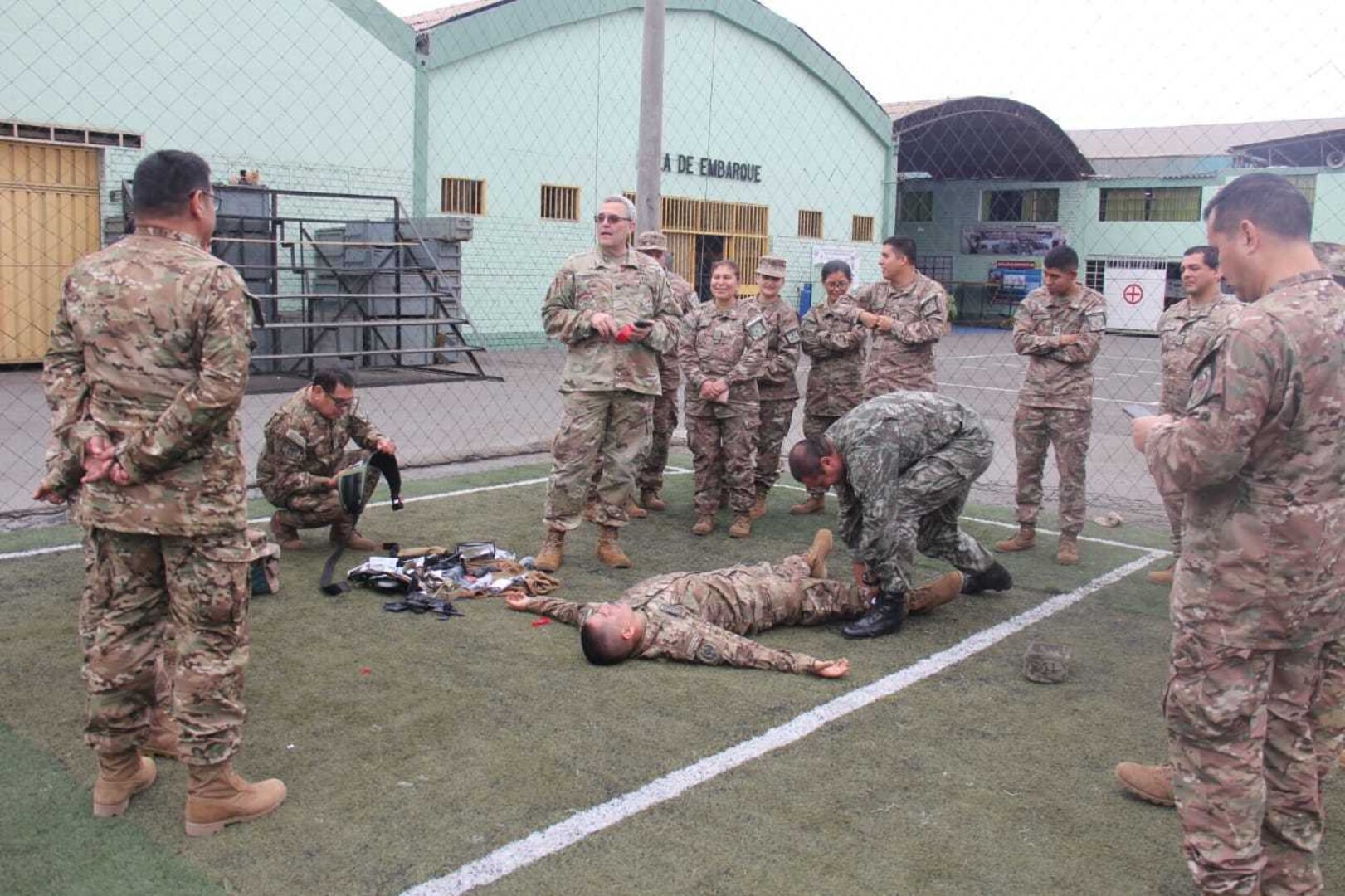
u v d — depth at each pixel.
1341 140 22.14
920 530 5.29
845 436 4.80
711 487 6.73
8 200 13.57
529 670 4.35
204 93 14.78
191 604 2.99
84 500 2.95
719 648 4.42
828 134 24.25
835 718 3.97
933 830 3.20
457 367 16.33
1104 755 3.73
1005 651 4.76
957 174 30.88
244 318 2.89
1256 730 2.60
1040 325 6.27
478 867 2.94
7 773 3.40
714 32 21.38
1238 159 25.72
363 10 16.25
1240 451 2.45
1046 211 31.19
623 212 5.75
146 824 3.14
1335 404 2.49
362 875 2.89
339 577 5.53
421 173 17.39
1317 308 2.49
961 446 4.90
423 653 4.51
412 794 3.33
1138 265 29.80
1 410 10.80
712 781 3.46
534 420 11.28
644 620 4.47
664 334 5.74
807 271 24.42
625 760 3.59
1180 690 2.67
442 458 8.71
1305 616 2.55
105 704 3.07
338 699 4.02
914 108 27.92
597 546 6.17
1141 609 5.41
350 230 15.43
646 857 3.01
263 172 15.50
